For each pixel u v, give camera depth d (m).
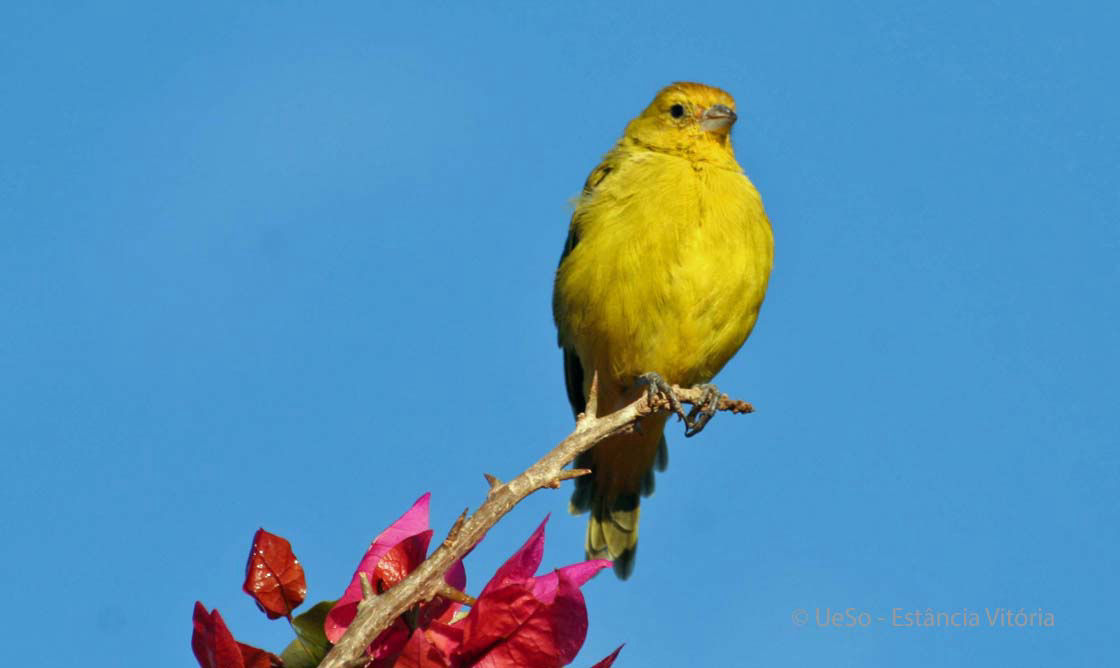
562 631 5.12
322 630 5.36
